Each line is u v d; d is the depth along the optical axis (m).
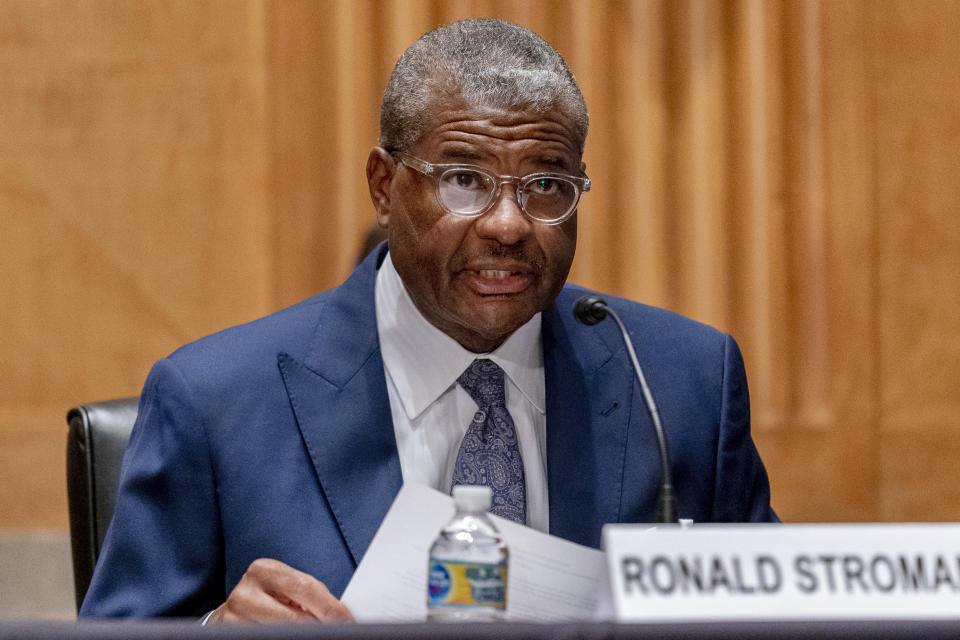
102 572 4.98
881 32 11.21
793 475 11.03
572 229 5.00
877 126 11.23
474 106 4.76
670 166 11.08
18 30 10.74
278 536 4.91
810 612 3.06
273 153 10.78
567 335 5.65
